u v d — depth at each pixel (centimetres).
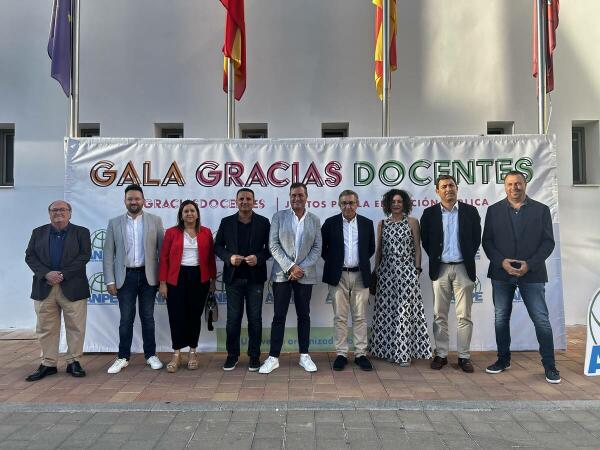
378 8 685
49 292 506
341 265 528
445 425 395
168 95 786
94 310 598
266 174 603
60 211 511
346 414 415
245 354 594
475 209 533
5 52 788
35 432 385
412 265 543
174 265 523
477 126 773
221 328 600
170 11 789
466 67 775
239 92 687
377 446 359
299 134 778
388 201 556
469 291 526
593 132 782
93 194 602
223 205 603
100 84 789
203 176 603
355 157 603
